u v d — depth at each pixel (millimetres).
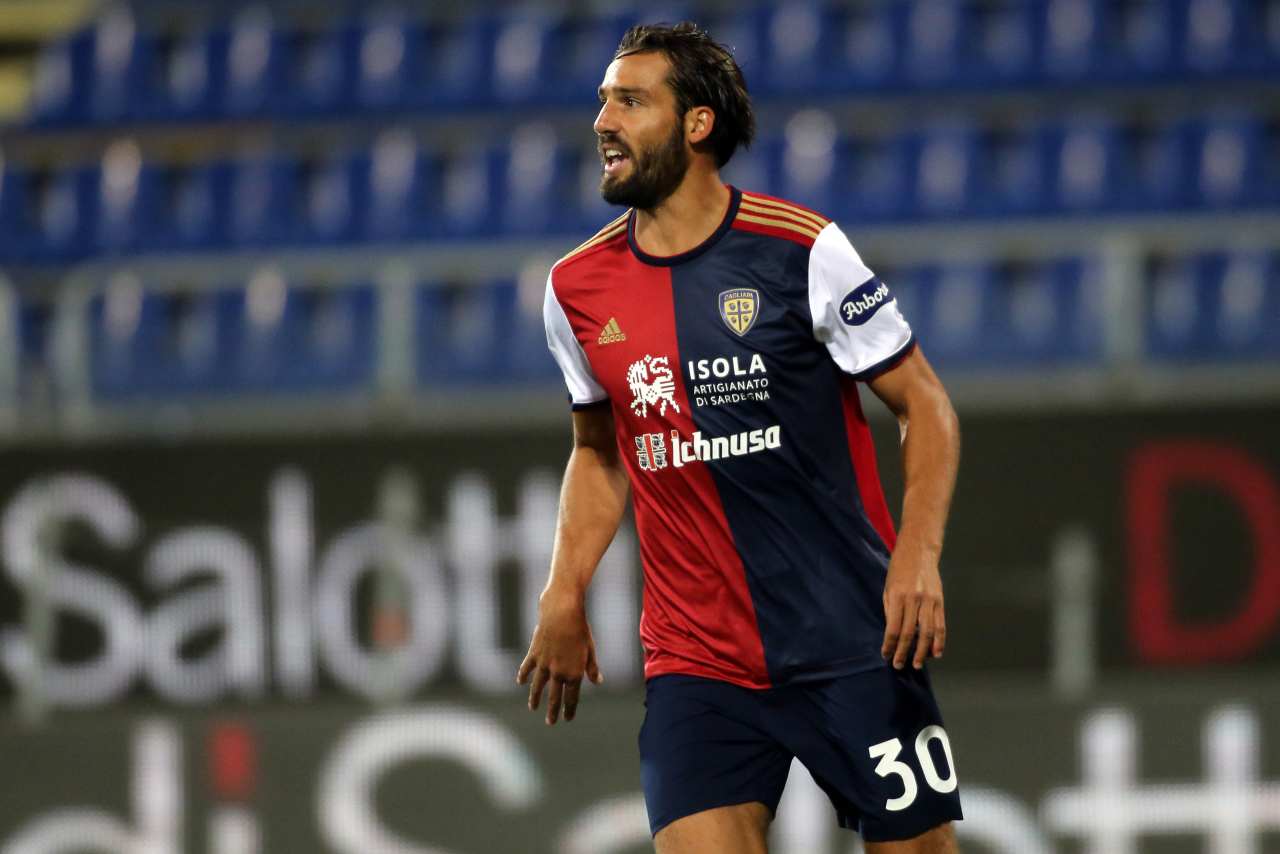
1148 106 40312
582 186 38688
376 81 42719
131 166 40312
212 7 46000
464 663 25172
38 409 27062
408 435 25297
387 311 26703
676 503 13141
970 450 24844
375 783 25109
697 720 13250
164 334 31594
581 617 13539
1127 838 24312
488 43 42938
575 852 24828
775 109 41188
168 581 25500
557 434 25188
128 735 25438
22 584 25672
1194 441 24438
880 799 13008
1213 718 24250
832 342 12719
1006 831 24516
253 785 25219
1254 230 26500
